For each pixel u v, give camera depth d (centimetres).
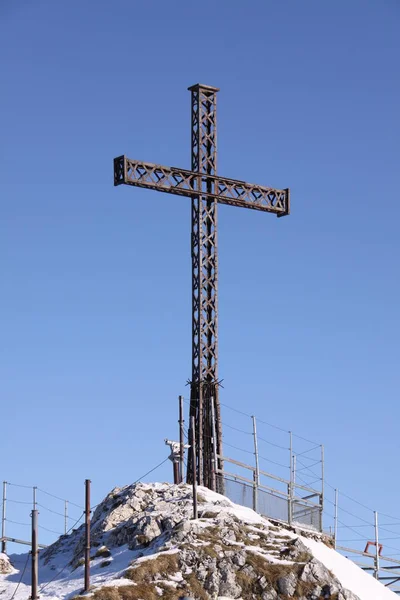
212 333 9906
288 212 10381
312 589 8619
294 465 10131
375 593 9312
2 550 10081
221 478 9769
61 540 10038
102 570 8812
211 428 9794
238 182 10188
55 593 8556
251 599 8500
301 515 10100
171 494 9662
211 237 10012
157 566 8500
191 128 10175
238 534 8975
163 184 9862
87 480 8588
